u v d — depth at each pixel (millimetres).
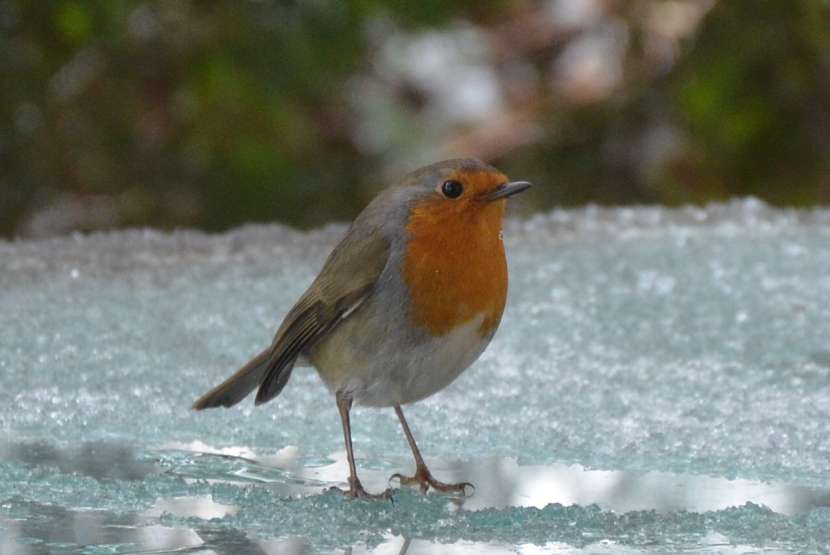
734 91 15914
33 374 8961
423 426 8367
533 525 6445
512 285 11328
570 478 7387
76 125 15578
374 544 6152
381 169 17656
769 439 8031
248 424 8352
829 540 6211
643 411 8570
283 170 15781
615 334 10203
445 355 7324
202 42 14914
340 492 7039
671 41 17031
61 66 15188
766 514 6586
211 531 6234
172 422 8273
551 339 10094
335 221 16516
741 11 15797
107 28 14477
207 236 12852
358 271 7305
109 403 8508
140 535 6141
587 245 12633
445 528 6398
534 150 18125
